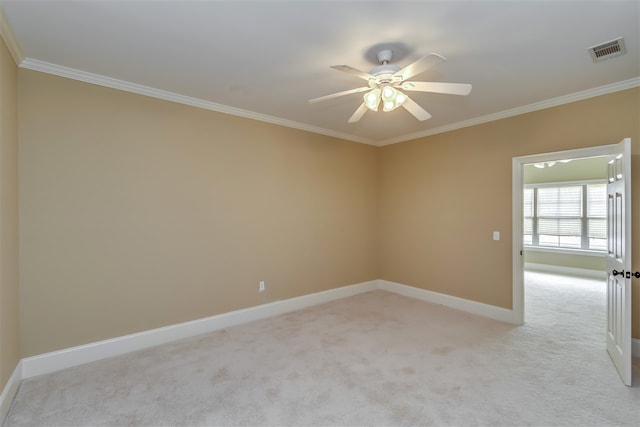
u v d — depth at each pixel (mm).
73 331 2666
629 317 2346
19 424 1929
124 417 1992
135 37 2145
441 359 2748
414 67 1982
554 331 3398
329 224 4582
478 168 3975
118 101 2877
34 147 2496
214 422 1947
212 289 3457
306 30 2059
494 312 3803
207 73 2697
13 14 1877
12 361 2244
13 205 2291
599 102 3035
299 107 3529
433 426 1904
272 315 3924
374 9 1838
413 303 4426
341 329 3459
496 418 1974
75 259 2676
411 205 4758
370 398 2184
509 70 2637
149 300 3051
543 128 3406
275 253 3982
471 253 4039
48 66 2523
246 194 3723
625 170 2432
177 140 3219
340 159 4727
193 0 1748
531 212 7297
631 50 2312
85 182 2721
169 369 2590
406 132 4590
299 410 2059
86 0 1746
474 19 1939
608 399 2170
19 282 2426
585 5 1807
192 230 3316
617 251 2654
